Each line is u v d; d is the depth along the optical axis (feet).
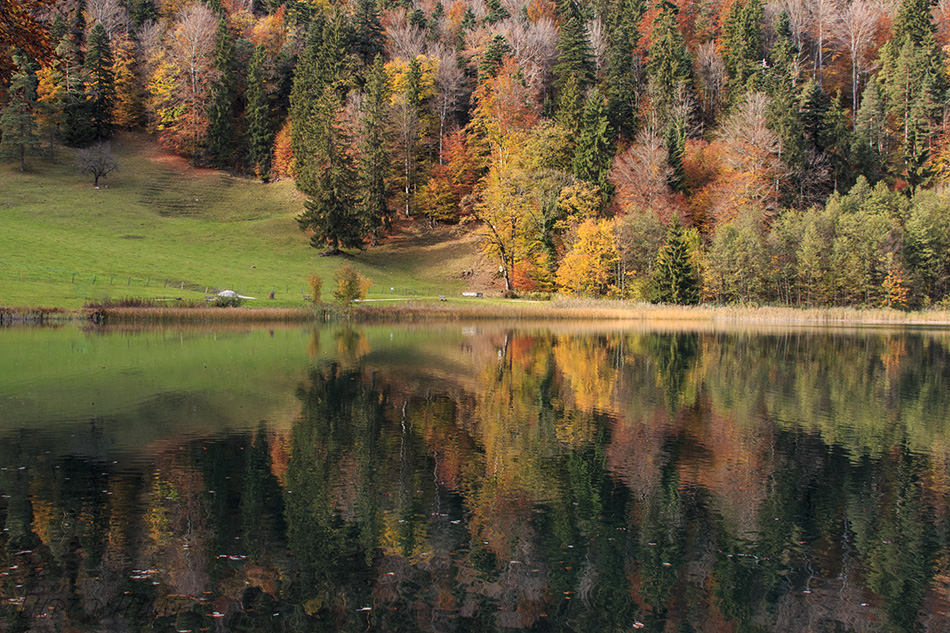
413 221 309.01
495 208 249.55
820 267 222.28
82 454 46.50
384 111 288.92
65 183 293.64
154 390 71.20
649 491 40.40
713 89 342.44
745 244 221.46
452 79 328.90
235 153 353.31
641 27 361.10
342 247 280.10
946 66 303.27
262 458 46.34
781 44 310.04
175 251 240.12
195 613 25.44
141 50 364.17
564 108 287.69
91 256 207.92
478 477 42.80
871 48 352.28
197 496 38.32
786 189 260.83
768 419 61.05
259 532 33.32
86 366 86.89
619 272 234.38
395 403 66.39
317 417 59.62
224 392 70.59
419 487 40.60
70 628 24.11
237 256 248.73
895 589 28.60
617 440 52.65
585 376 85.71
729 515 36.70
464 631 24.53
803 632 25.18
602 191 258.98
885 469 45.34
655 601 27.22
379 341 127.85
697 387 78.02
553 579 29.07
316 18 347.77
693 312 198.80
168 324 155.12
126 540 31.94
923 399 71.41
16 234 218.59
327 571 29.27
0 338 118.32
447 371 88.07
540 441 52.06
